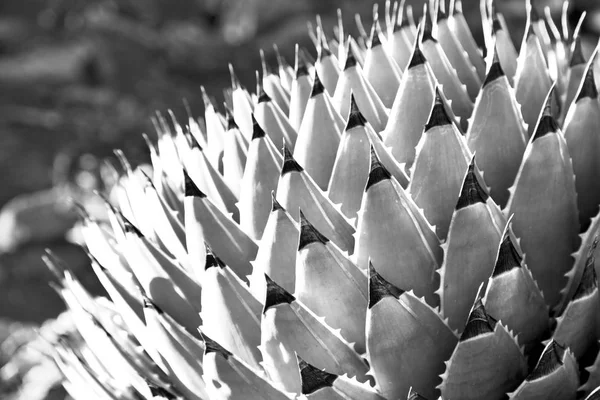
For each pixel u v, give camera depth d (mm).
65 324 2076
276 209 998
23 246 3438
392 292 946
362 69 1182
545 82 1099
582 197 1052
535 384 941
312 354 987
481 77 1195
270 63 4812
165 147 1248
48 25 6000
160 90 4738
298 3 5160
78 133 4449
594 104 1032
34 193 4375
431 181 1004
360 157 1030
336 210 1026
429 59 1114
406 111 1058
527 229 1008
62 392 2191
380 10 4504
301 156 1086
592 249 948
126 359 1159
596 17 3816
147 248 1089
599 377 965
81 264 3301
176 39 5086
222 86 4785
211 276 1013
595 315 972
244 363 996
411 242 982
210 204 1061
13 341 2666
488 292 957
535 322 981
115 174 1354
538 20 1237
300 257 978
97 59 5020
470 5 4074
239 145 1130
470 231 959
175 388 1143
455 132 997
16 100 4949
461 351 941
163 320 1042
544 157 987
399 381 978
